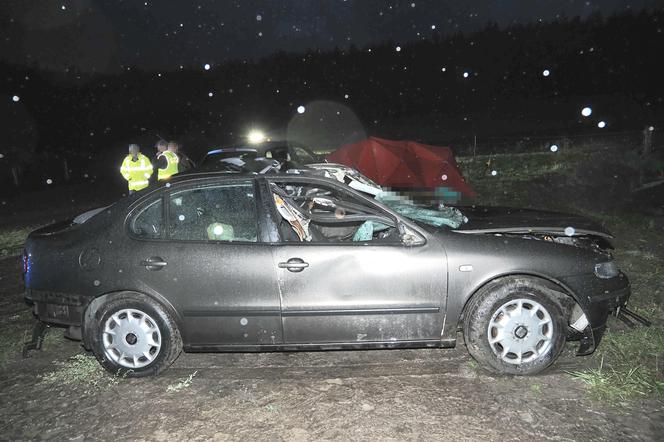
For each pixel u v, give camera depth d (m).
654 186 11.13
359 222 4.57
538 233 4.44
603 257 4.29
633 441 3.33
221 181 4.34
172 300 4.18
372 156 9.82
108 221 4.35
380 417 3.68
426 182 9.42
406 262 4.11
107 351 4.29
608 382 3.92
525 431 3.46
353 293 4.13
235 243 4.20
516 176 14.38
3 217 14.97
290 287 4.14
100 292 4.24
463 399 3.85
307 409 3.81
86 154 27.36
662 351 4.34
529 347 4.08
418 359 4.50
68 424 3.76
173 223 4.29
